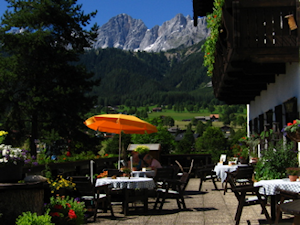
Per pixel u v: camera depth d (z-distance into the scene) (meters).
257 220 6.52
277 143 9.01
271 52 6.86
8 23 23.45
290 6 6.86
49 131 23.34
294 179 6.00
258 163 8.77
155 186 8.37
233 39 6.88
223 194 10.74
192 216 7.21
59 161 10.56
